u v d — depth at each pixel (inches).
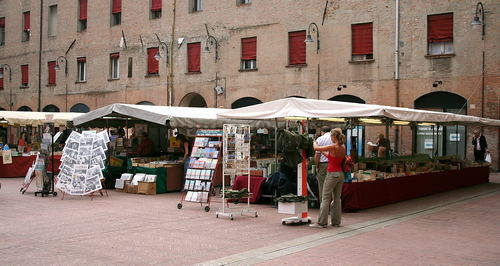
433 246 330.0
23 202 523.5
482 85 836.6
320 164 406.3
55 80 1437.0
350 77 951.6
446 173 663.1
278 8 1035.9
